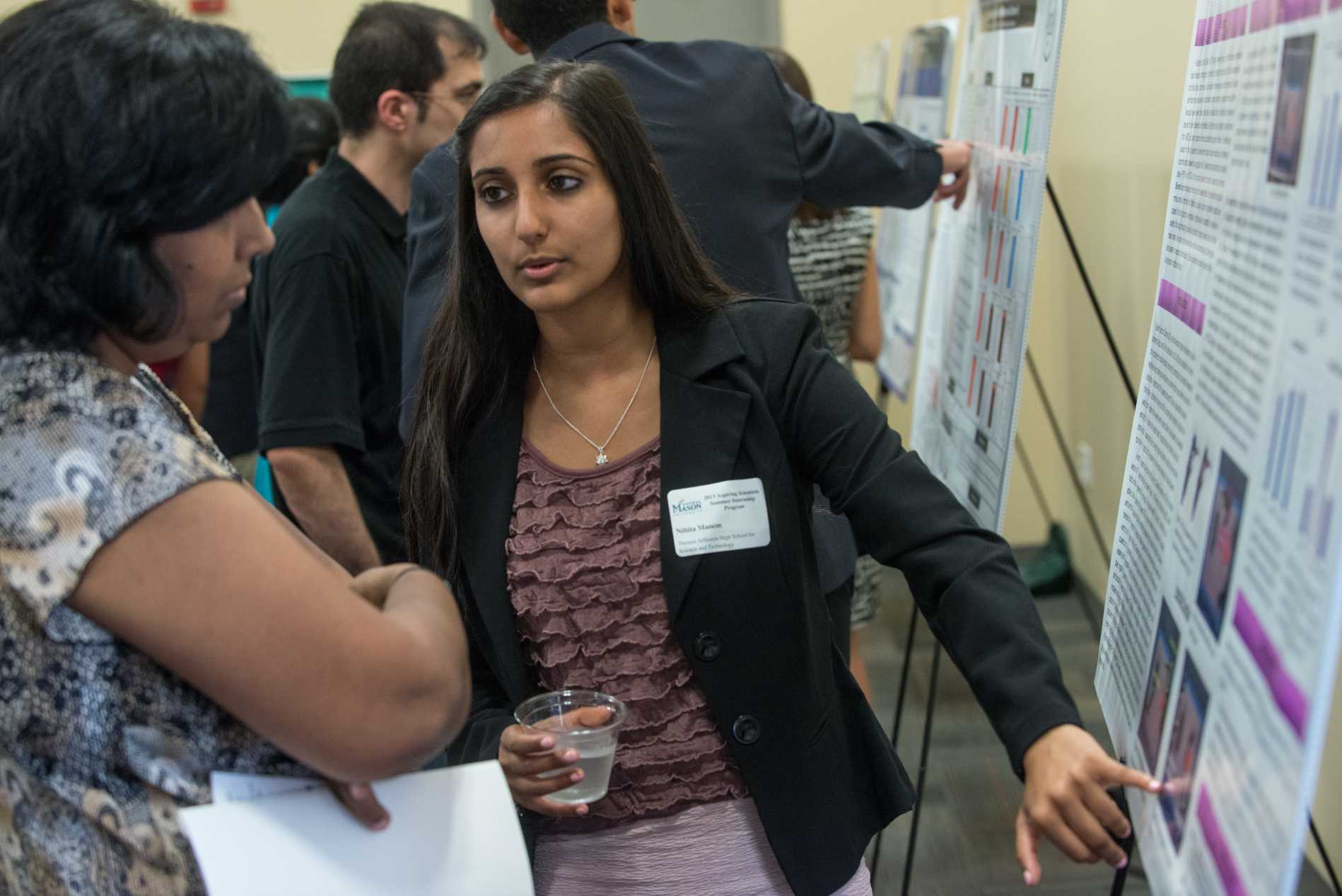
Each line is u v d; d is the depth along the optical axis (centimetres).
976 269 224
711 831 130
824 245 276
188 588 81
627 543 129
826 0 542
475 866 95
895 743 287
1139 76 293
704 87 193
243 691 82
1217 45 106
